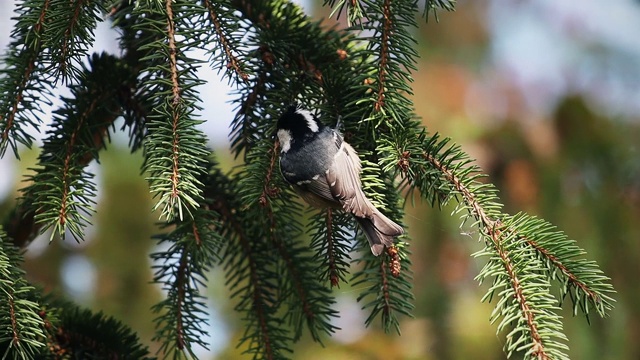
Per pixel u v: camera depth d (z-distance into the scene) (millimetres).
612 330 11164
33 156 14156
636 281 11492
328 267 7707
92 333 7922
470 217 7215
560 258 6812
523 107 13906
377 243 7066
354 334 13180
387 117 7445
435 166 7332
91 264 14125
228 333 13961
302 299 8258
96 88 8188
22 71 7492
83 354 7844
